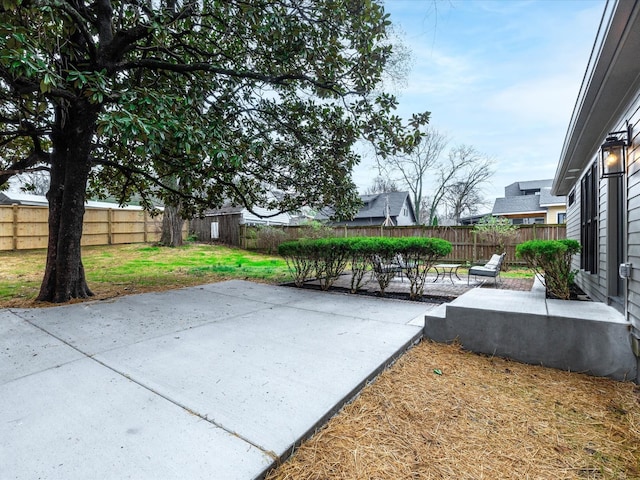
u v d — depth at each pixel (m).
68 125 5.05
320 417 2.00
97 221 14.08
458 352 3.48
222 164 4.71
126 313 4.39
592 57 2.94
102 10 4.49
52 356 2.91
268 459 1.63
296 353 3.02
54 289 5.12
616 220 3.83
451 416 2.25
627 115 3.30
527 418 2.28
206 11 4.74
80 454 1.64
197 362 2.80
